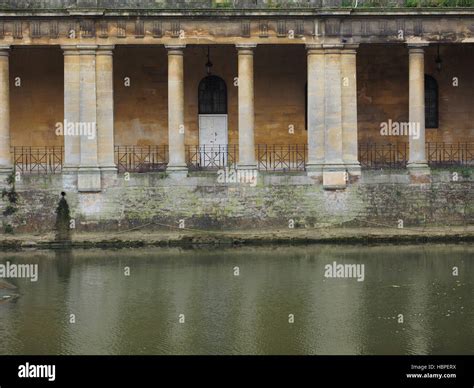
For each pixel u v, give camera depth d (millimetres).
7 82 46812
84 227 46219
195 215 46500
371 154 53750
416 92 48000
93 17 46719
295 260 40781
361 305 31875
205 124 53656
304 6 47344
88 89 46969
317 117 47688
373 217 47000
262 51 53281
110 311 31266
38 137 52438
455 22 48000
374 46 53688
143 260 41219
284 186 46812
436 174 47219
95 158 46750
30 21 46750
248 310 31250
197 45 51750
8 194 45875
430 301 32406
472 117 54188
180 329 28953
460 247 44531
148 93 53062
